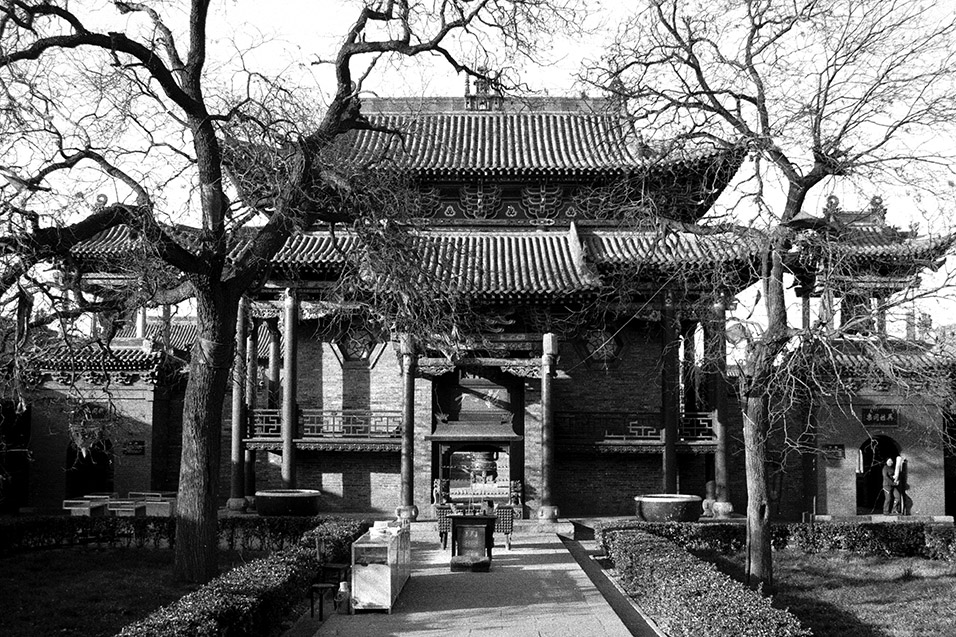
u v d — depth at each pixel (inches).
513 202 1667.1
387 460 1578.5
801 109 868.6
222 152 1002.7
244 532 1284.4
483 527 1054.4
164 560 1160.8
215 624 599.5
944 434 1449.3
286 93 987.3
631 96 932.0
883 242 1085.1
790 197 890.7
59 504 1731.1
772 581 915.4
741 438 1640.0
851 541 1259.8
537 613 816.9
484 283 1428.4
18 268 818.8
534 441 1496.1
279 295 1556.3
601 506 1585.9
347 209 1024.2
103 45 870.4
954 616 866.8
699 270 1023.0
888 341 840.3
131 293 1008.2
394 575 850.8
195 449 959.0
